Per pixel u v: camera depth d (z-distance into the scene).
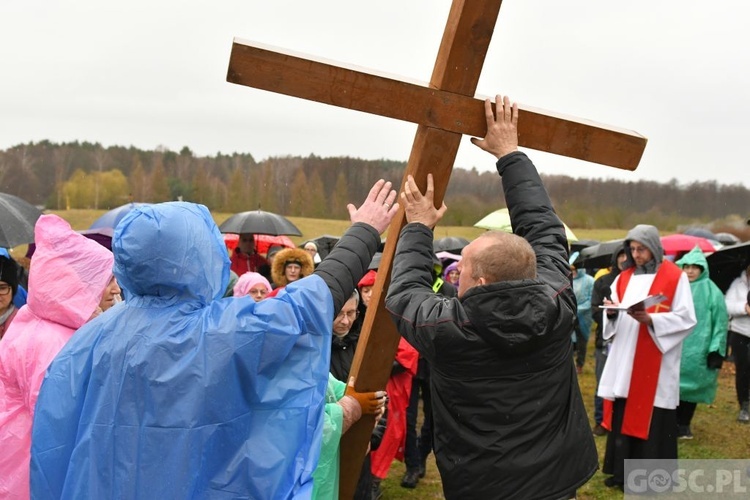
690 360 6.80
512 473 2.33
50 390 2.04
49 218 2.91
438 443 2.50
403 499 5.43
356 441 2.73
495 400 2.34
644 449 5.45
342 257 2.33
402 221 2.59
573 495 2.41
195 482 1.86
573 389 2.48
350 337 4.21
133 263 1.94
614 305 5.52
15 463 2.72
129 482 1.85
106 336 1.99
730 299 7.81
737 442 6.98
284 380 2.01
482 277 2.32
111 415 1.90
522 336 2.24
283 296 2.05
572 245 13.95
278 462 1.94
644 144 2.69
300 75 2.29
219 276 2.06
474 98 2.48
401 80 2.38
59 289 2.83
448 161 2.50
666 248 10.03
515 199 2.52
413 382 5.59
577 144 2.64
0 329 3.99
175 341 1.92
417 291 2.37
